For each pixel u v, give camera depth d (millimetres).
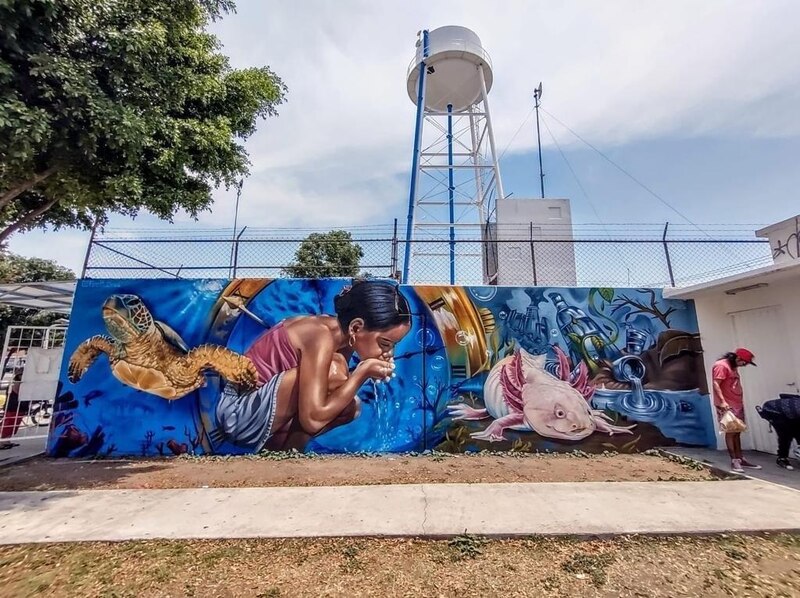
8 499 5000
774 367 6859
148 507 4719
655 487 5309
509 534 3955
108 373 7383
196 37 7344
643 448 7395
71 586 3188
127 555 3645
